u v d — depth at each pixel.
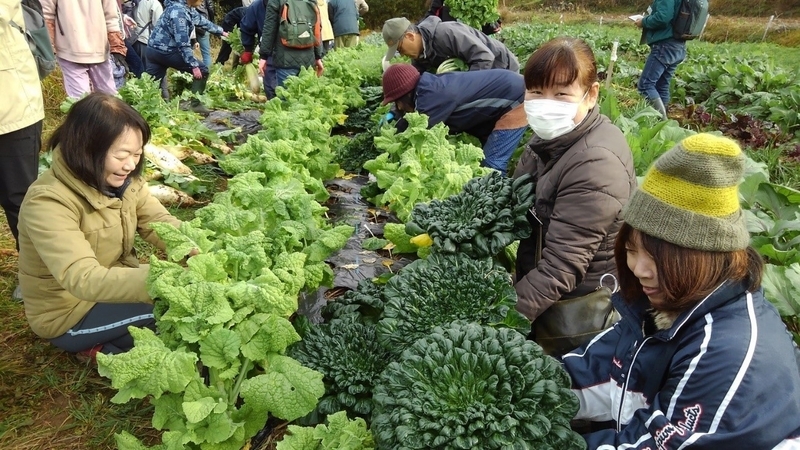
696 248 1.59
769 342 1.59
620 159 2.52
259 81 9.34
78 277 2.46
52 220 2.48
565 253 2.52
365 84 8.74
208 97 7.79
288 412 2.22
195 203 4.85
